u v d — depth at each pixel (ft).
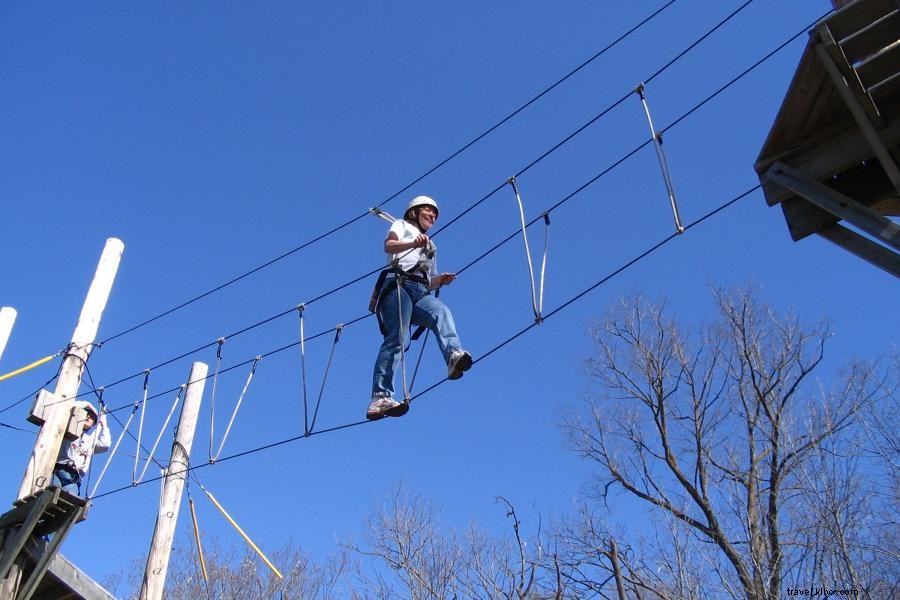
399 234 21.08
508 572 39.32
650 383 54.13
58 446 28.99
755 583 34.35
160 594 29.50
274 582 58.75
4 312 36.60
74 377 30.73
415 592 40.42
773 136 16.28
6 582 25.30
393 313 20.89
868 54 14.84
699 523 43.39
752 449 45.91
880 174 15.94
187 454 32.73
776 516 39.78
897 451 37.50
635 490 51.60
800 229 16.10
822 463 37.35
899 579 33.12
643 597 39.52
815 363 48.96
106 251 33.78
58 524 26.48
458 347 19.83
